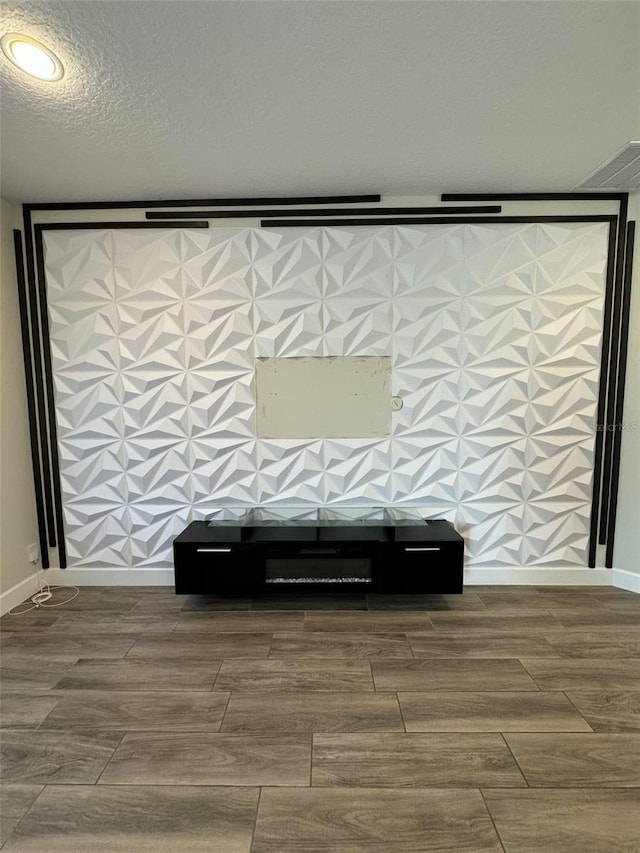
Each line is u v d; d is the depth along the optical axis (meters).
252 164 2.26
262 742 1.55
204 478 2.78
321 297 2.66
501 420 2.71
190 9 1.35
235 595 2.54
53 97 1.72
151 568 2.84
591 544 2.77
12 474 2.58
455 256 2.62
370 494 2.80
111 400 2.73
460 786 1.38
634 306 2.59
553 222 2.58
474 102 1.79
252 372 2.72
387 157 2.20
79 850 1.20
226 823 1.27
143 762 1.47
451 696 1.78
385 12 1.37
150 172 2.32
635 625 2.31
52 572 2.84
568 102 1.79
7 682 1.88
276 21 1.40
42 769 1.45
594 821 1.27
